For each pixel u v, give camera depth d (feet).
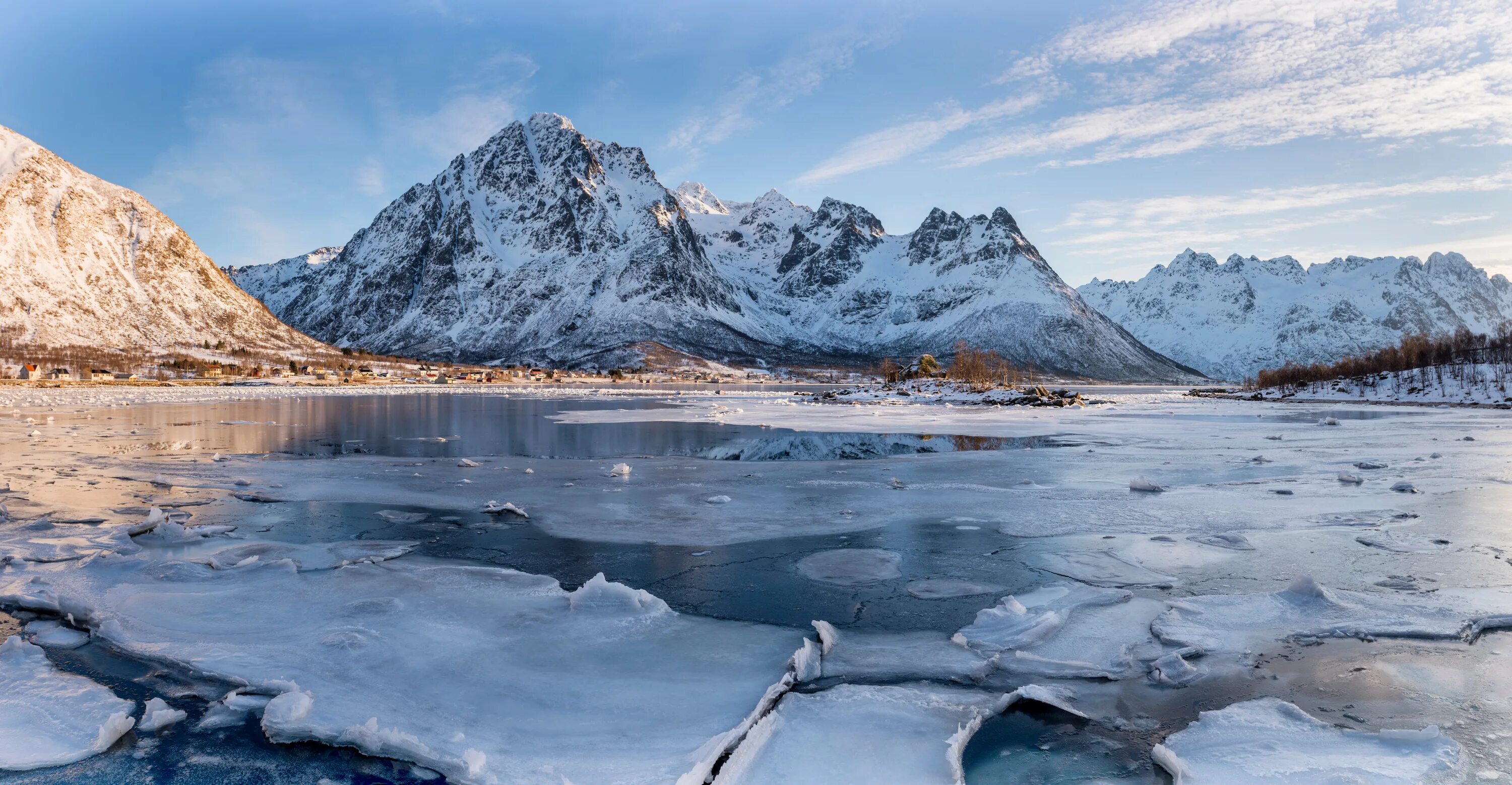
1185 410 211.20
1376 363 326.24
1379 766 22.17
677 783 21.15
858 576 41.47
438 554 45.80
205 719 26.12
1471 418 171.01
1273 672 29.19
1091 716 26.32
